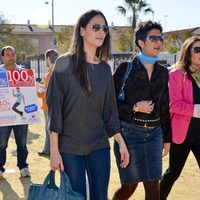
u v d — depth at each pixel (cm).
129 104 415
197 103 457
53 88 336
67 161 339
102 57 358
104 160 350
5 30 5069
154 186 415
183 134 453
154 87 418
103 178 349
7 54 683
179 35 3906
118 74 422
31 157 819
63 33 4453
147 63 419
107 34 357
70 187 325
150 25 416
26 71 681
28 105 672
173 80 455
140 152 414
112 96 358
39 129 1178
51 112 337
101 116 352
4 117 650
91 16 340
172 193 604
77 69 332
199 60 450
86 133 341
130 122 415
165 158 797
